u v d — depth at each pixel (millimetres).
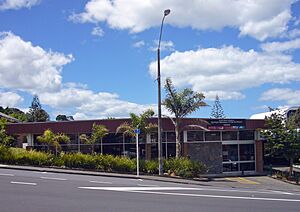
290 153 32500
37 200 13914
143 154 32969
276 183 29344
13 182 18891
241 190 20781
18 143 36406
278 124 33281
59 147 33094
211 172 34375
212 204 14102
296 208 13680
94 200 14188
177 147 30953
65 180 20719
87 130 33781
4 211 11750
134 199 14711
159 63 27516
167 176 27203
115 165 28516
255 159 36312
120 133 33281
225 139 35438
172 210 12570
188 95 30953
